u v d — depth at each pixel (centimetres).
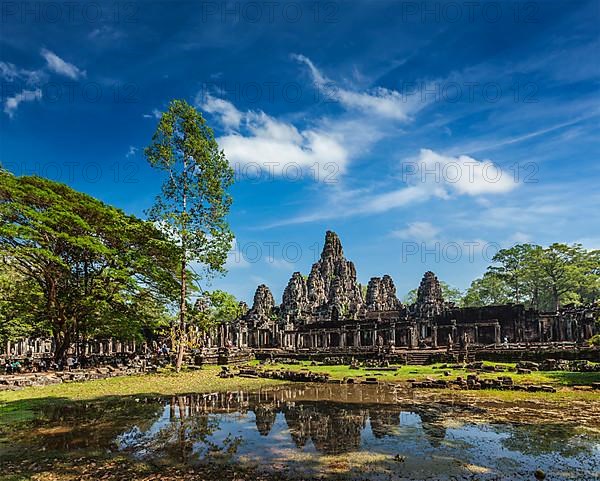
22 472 1138
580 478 1063
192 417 1833
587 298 7719
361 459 1214
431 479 1062
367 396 2384
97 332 4306
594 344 3581
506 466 1148
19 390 2638
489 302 8569
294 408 2036
